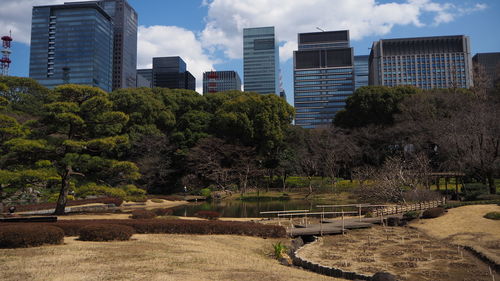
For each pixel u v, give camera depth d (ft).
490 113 105.50
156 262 32.73
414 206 93.71
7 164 78.89
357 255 50.19
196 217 88.99
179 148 174.50
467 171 114.73
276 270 34.45
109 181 99.09
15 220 52.70
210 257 37.55
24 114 140.97
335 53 601.21
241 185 165.07
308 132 204.13
